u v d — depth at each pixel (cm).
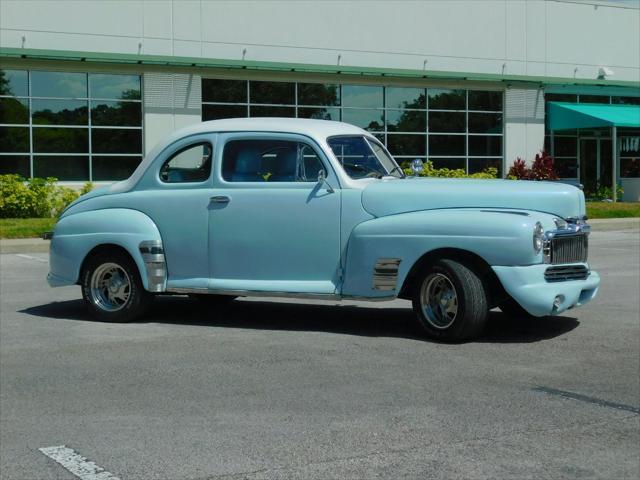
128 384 671
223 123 895
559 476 475
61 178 2522
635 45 3519
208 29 2684
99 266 923
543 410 595
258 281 863
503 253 766
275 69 2739
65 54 2448
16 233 1934
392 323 903
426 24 3041
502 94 3216
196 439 539
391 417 579
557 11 3316
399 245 800
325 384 662
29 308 1020
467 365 720
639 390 646
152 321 926
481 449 517
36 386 669
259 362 736
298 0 2811
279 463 495
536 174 3131
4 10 2422
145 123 2595
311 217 840
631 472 481
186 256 887
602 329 869
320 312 973
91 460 505
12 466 496
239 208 863
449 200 812
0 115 2438
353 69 2856
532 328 872
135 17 2583
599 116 3162
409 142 3042
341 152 860
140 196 909
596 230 2348
